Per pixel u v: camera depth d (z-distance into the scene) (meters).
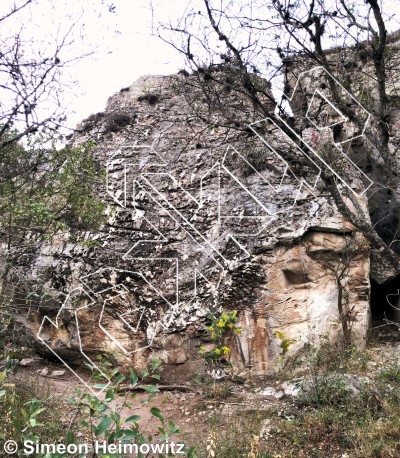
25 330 6.60
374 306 7.01
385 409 4.36
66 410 4.64
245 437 4.28
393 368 4.96
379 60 5.18
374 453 3.85
